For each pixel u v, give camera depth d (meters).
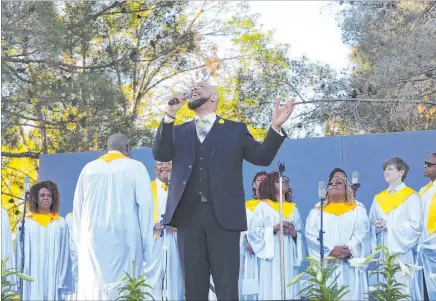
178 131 4.36
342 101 7.94
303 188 7.36
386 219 7.09
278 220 7.36
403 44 7.81
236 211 4.14
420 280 6.96
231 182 4.19
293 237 7.32
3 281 5.64
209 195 4.14
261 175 7.49
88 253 6.23
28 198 7.79
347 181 7.22
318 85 8.02
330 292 5.09
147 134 8.46
